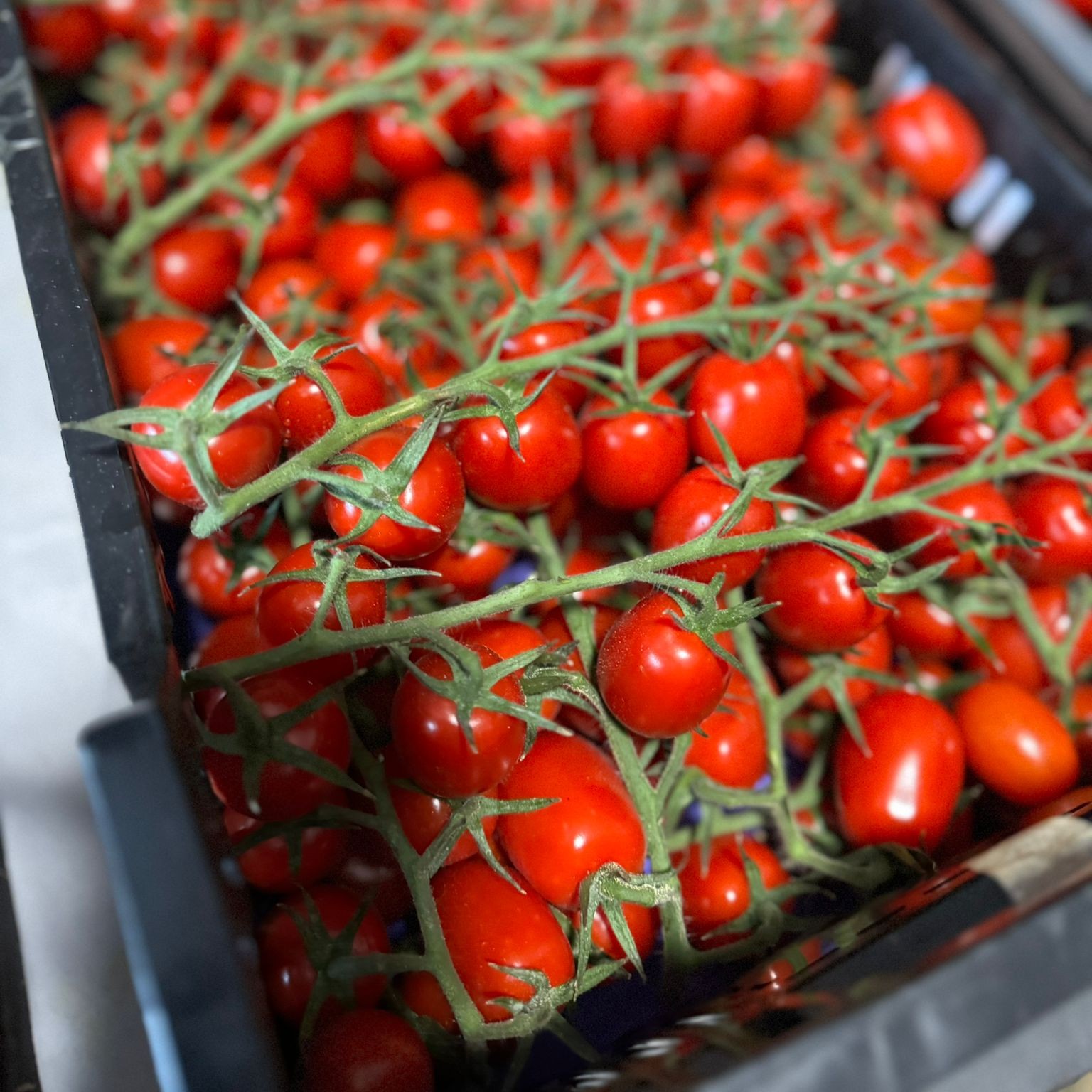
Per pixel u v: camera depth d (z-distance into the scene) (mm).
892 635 339
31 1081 251
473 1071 266
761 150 448
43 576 260
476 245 397
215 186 367
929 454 318
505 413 250
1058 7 437
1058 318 399
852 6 479
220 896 194
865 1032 205
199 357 296
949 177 441
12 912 258
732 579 266
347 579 237
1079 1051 211
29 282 263
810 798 313
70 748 258
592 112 434
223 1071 189
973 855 270
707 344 324
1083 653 343
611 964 251
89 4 417
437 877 264
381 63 417
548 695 256
